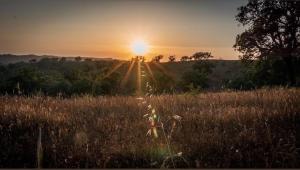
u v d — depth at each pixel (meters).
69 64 97.31
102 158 5.94
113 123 8.00
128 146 6.32
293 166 5.48
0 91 23.86
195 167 5.61
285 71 38.69
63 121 8.11
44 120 7.97
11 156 6.13
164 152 6.03
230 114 8.47
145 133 7.07
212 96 12.43
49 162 5.88
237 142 6.48
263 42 39.38
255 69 38.72
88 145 6.46
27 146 6.49
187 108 9.50
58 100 11.47
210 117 8.30
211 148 6.27
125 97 12.47
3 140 6.68
